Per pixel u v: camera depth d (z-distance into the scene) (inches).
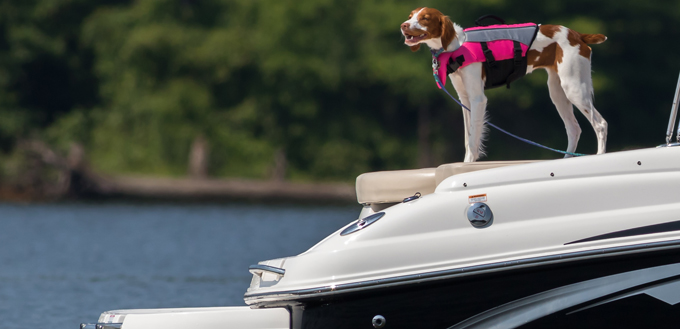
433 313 147.1
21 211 836.6
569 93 183.3
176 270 369.7
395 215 152.0
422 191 164.9
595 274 144.0
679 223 144.7
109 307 265.4
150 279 338.6
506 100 1291.8
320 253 152.7
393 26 1286.9
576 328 144.1
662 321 142.6
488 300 145.9
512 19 1298.0
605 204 147.8
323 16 1317.7
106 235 564.7
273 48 1301.7
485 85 187.5
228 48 1261.1
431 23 184.4
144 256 430.3
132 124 1291.8
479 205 149.3
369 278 147.9
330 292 148.7
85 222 689.0
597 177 149.9
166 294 295.9
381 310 148.3
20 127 1273.4
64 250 465.1
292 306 155.0
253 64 1311.5
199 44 1275.8
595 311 143.6
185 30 1285.7
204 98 1272.1
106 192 1048.8
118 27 1312.7
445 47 184.9
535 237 146.3
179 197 1040.8
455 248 147.6
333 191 1064.2
